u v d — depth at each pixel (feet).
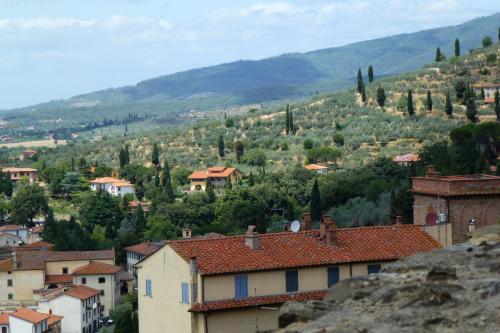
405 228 303.68
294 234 292.20
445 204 315.17
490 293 192.03
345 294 218.79
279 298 270.26
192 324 266.36
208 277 265.95
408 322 183.42
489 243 242.99
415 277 221.46
